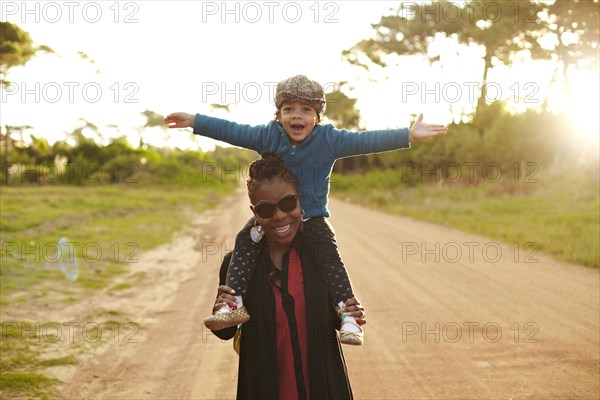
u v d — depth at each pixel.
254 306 3.37
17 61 29.14
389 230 18.95
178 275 13.00
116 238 17.50
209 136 3.64
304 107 3.47
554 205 19.80
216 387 6.71
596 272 11.46
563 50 28.69
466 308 9.31
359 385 6.55
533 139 30.03
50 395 6.49
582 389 6.20
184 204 29.66
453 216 21.17
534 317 8.69
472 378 6.61
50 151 41.81
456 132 34.06
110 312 9.82
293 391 3.36
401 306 9.59
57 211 21.44
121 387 6.74
